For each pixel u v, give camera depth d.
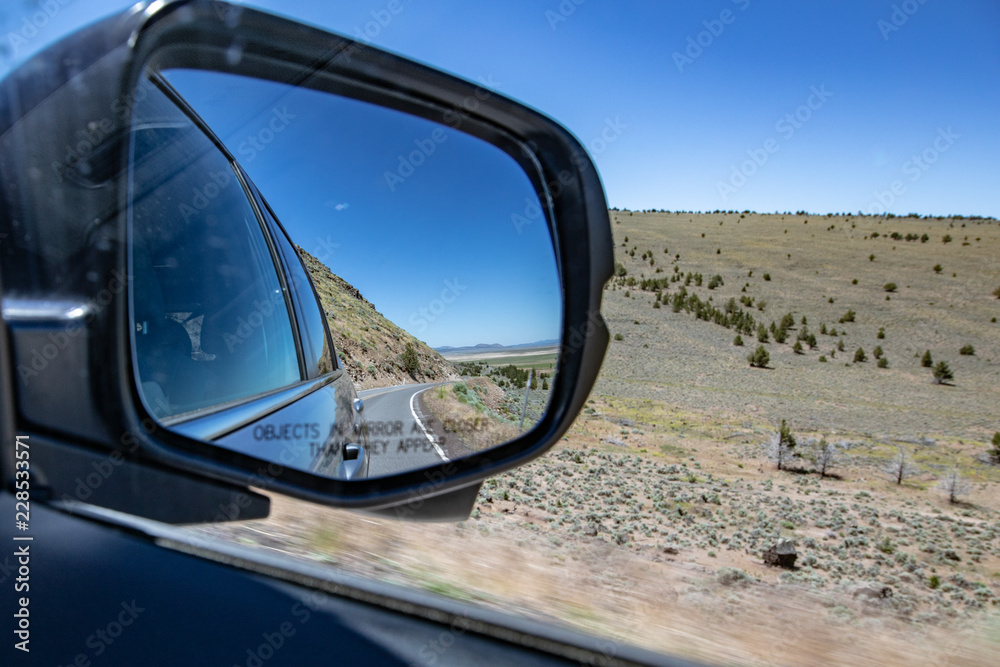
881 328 133.75
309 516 2.88
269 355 2.22
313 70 1.56
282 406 1.96
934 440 66.81
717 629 3.19
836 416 77.88
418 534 3.66
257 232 2.53
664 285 162.75
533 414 1.75
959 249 185.50
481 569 3.13
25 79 0.92
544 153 1.63
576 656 1.38
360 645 1.10
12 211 0.87
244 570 1.13
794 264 178.88
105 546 0.92
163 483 0.99
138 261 1.35
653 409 73.25
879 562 18.73
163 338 1.41
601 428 55.00
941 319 138.00
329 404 2.55
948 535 25.77
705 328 134.12
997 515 33.50
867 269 173.00
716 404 80.00
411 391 2.01
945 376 106.50
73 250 0.91
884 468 46.59
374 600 1.26
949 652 3.57
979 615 4.94
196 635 0.92
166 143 1.50
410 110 1.77
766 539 18.84
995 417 81.69
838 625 4.10
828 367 111.62
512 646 1.33
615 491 23.00
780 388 95.25
